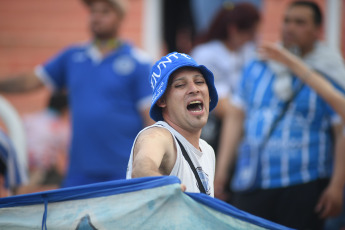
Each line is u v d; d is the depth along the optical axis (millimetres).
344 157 13211
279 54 13328
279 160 13367
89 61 15703
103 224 7969
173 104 8383
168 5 25078
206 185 8508
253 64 14312
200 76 8461
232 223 7930
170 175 7953
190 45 24516
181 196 7754
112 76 15422
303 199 13219
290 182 13266
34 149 18844
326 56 13844
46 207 8250
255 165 13547
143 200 7809
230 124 14883
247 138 13930
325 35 25359
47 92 24953
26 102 24859
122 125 15266
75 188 8094
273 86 13641
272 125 13461
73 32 26125
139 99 15469
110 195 7969
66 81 16641
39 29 26125
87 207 8078
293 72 13367
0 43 26109
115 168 15133
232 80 16828
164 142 8039
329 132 13664
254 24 17078
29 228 8297
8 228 8383
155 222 7812
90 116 15203
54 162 18969
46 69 16547
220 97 16500
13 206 8367
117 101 15352
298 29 13766
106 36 15727
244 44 17062
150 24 25406
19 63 26016
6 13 26203
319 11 13969
